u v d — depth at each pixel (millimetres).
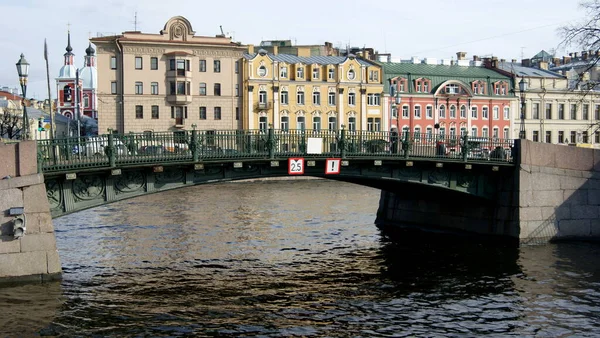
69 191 22297
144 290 22672
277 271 26109
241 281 24328
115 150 22281
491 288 23562
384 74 85938
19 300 20453
